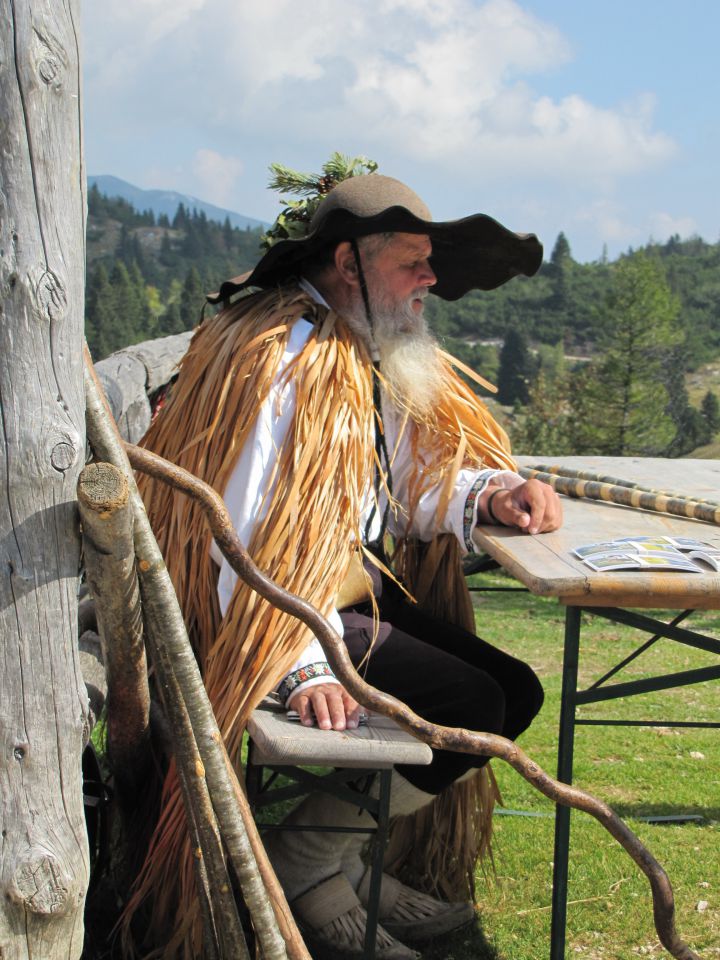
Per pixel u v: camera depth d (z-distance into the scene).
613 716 4.81
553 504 2.45
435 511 2.62
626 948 2.57
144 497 2.42
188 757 1.78
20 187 1.44
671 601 2.01
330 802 2.34
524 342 128.25
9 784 1.56
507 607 8.28
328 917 2.35
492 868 2.87
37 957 1.60
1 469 1.50
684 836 3.33
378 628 2.28
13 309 1.46
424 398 2.54
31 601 1.54
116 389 4.45
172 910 2.17
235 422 2.23
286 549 2.14
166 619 1.74
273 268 2.55
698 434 84.69
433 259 2.73
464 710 2.25
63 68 1.44
